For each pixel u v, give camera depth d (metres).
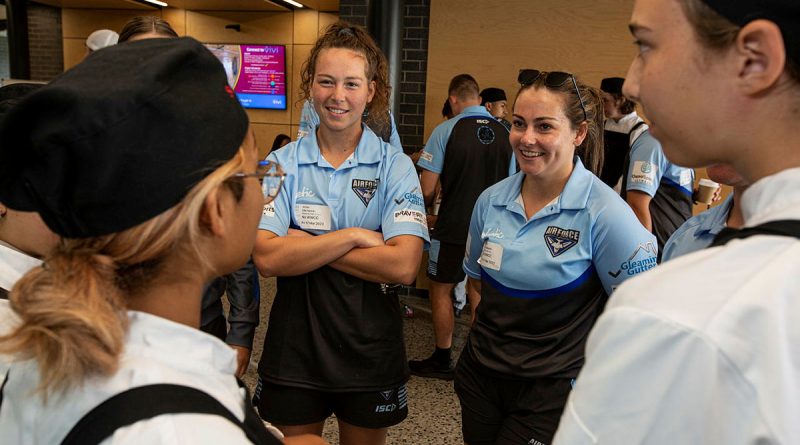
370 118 1.89
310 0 6.80
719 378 0.45
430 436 2.57
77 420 0.50
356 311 1.57
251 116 7.95
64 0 7.54
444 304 3.21
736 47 0.50
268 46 7.65
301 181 1.65
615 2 4.26
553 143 1.40
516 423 1.41
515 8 4.41
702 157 0.56
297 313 1.61
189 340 0.57
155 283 0.58
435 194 3.68
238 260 0.65
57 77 0.57
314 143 1.67
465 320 4.12
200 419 0.50
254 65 7.75
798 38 0.47
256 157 0.67
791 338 0.44
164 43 0.58
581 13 4.32
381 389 1.62
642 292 0.51
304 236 1.60
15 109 0.50
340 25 1.67
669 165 3.07
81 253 0.54
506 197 1.54
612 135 3.65
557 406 1.37
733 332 0.45
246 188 0.62
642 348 0.48
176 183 0.53
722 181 0.90
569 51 4.39
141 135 0.51
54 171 0.51
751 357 0.44
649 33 0.55
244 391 0.64
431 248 3.29
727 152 0.54
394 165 1.66
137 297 0.58
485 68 4.54
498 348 1.45
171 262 0.58
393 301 1.65
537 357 1.40
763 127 0.51
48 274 0.54
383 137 2.05
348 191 1.64
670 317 0.47
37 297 0.51
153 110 0.51
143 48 0.57
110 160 0.50
